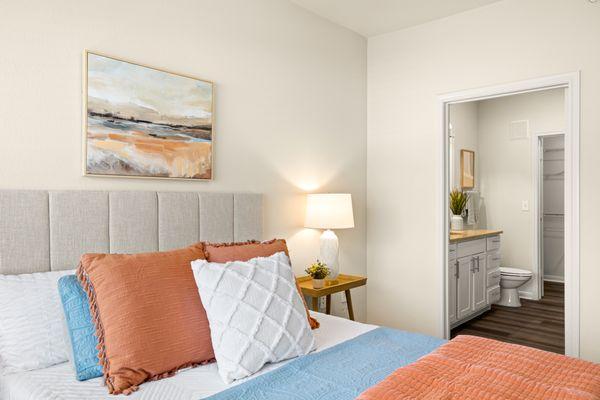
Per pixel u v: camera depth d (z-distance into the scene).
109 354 1.53
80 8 2.14
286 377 1.59
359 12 3.48
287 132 3.25
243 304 1.73
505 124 5.56
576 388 1.36
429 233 3.68
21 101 1.95
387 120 3.93
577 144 2.95
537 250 5.27
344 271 3.81
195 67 2.64
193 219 2.54
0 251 1.83
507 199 5.54
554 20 3.05
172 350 1.63
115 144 2.24
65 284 1.67
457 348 1.72
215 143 2.76
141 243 2.29
